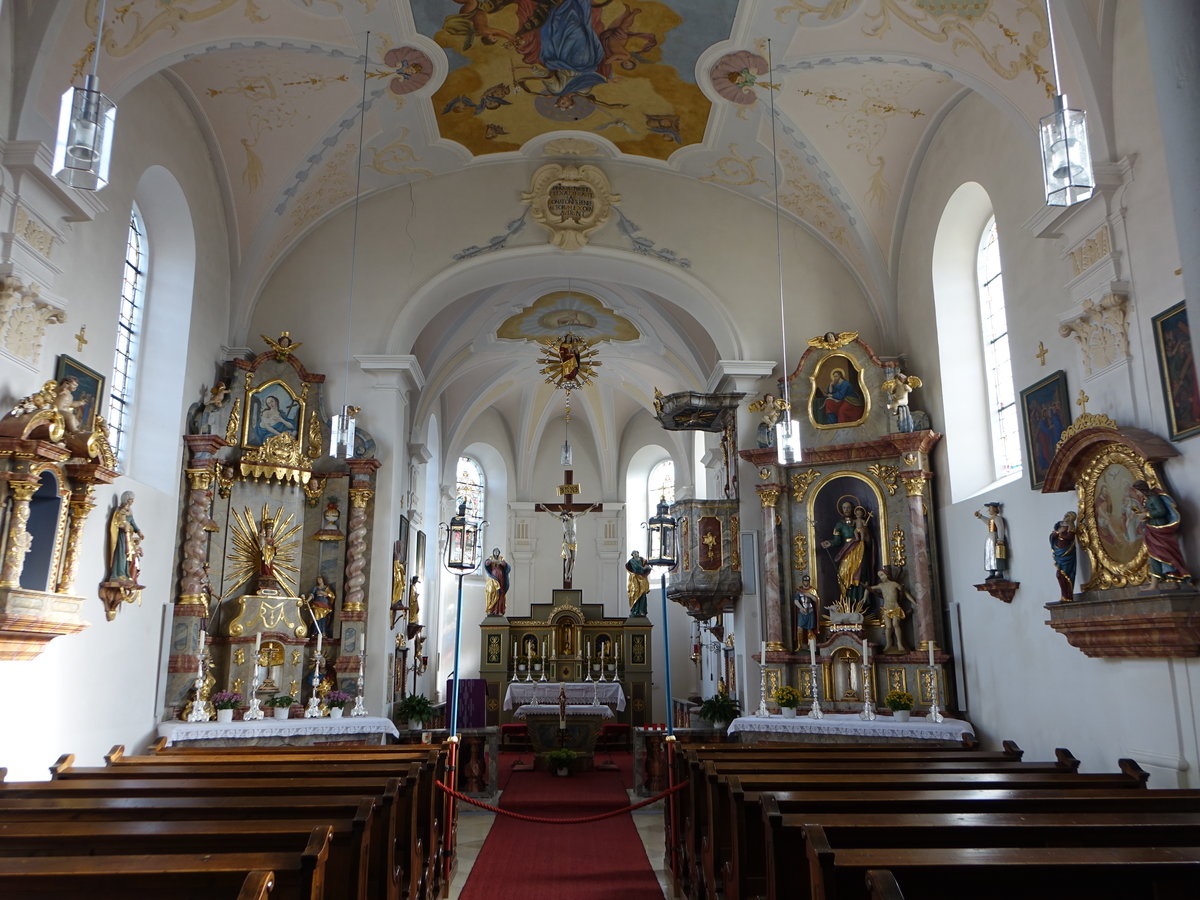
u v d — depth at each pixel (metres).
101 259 10.72
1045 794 6.38
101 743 10.70
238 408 14.28
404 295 15.79
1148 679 8.87
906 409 14.39
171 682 12.65
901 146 14.58
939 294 14.23
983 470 13.73
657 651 27.23
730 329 16.02
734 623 15.89
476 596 27.89
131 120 11.48
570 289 20.16
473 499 28.89
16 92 8.85
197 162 13.62
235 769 8.26
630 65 13.55
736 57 12.93
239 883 4.20
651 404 27.22
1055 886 4.38
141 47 10.31
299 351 15.43
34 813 5.77
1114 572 9.21
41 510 9.13
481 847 11.71
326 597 14.29
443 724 19.62
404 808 7.88
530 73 13.73
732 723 13.90
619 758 21.38
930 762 9.19
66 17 9.09
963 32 10.78
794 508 15.08
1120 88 9.34
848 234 15.82
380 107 14.18
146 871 4.17
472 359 23.00
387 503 14.89
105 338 10.85
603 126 15.33
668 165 16.27
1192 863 4.27
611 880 10.02
